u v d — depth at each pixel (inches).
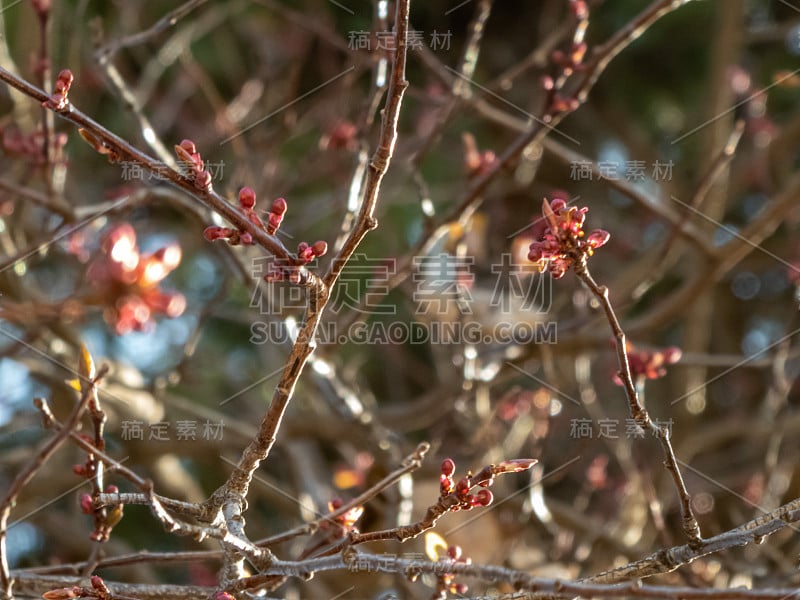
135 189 146.3
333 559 75.0
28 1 181.2
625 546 157.5
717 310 278.7
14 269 146.6
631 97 303.4
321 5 238.2
